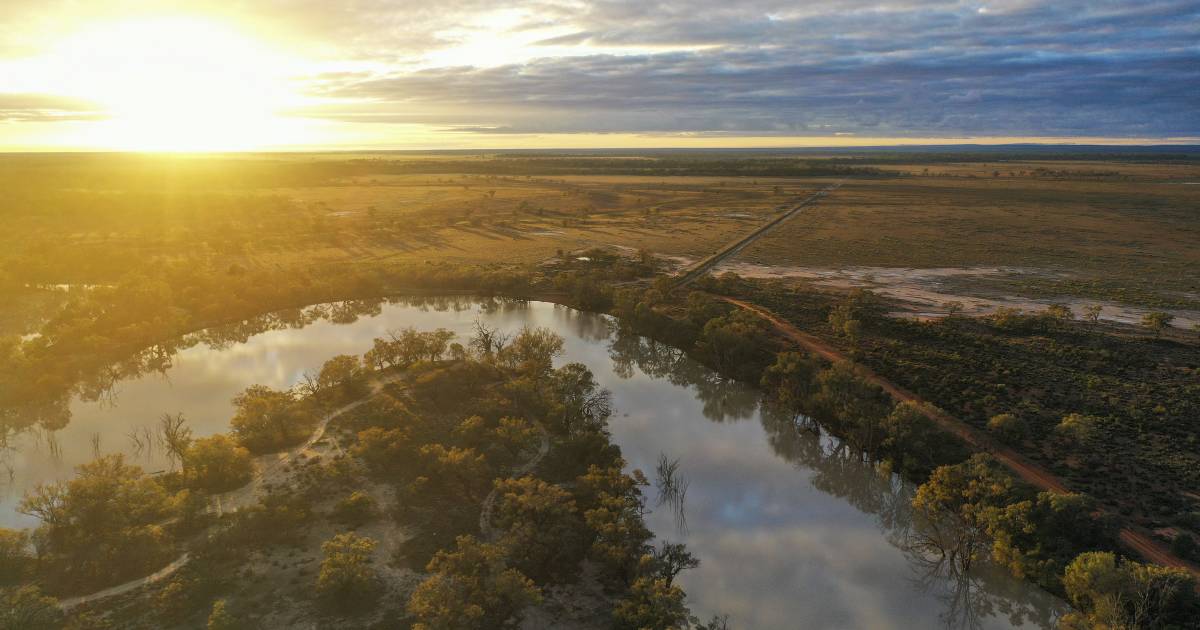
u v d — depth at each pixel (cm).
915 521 6322
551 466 6775
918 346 10244
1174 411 7731
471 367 8862
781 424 8362
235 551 5194
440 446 6619
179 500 5588
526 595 4588
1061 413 7769
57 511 5347
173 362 9938
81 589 4759
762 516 6362
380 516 5781
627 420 8450
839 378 8050
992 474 6069
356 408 7844
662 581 4725
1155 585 4584
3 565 4856
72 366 9250
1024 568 5178
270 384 9119
